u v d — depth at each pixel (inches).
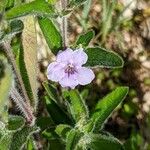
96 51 4.6
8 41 4.1
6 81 3.4
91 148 4.8
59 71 4.7
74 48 4.7
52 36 4.8
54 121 5.1
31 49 4.7
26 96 4.7
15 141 4.4
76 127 4.6
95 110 4.8
